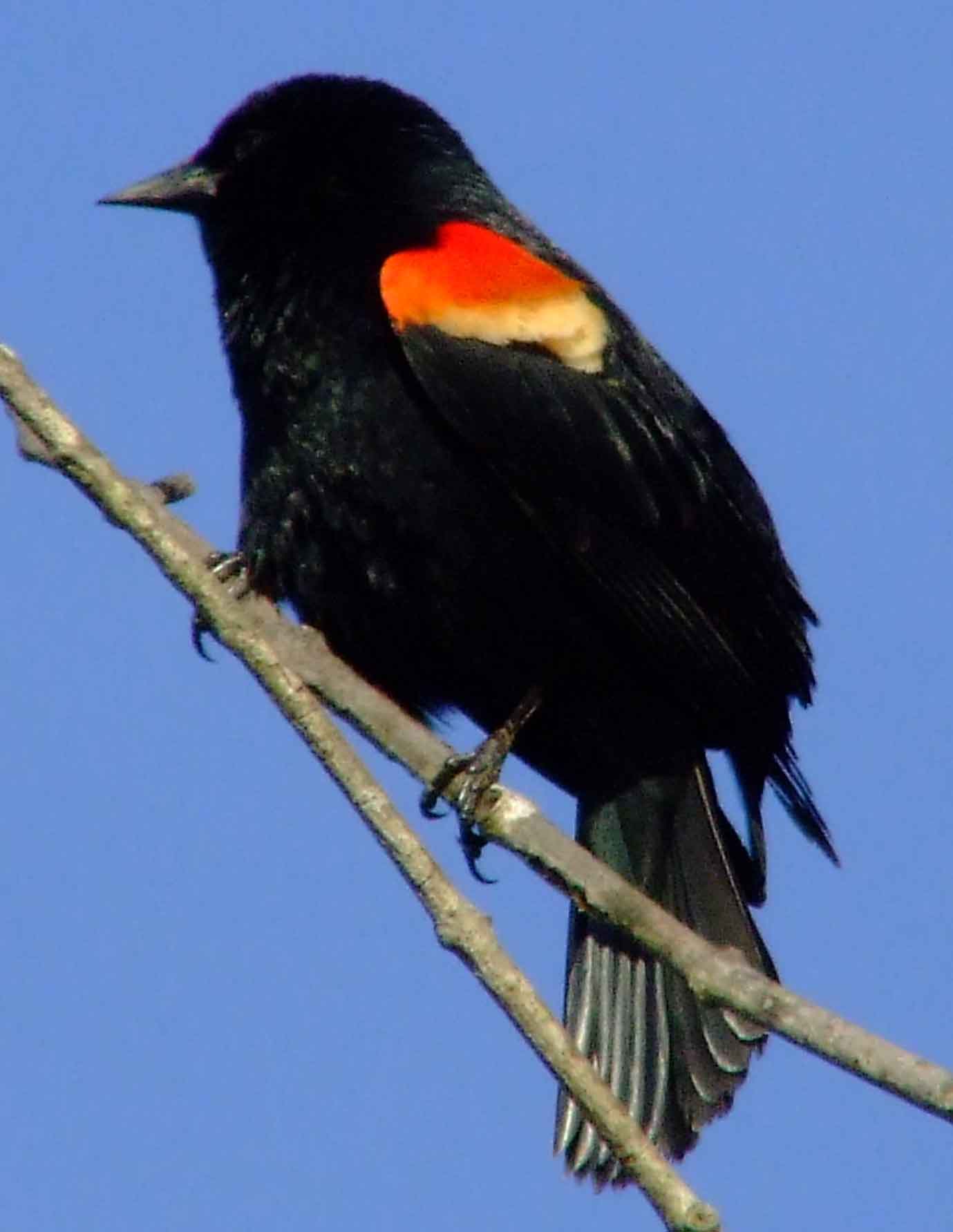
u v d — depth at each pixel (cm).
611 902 765
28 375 802
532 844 812
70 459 791
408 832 738
